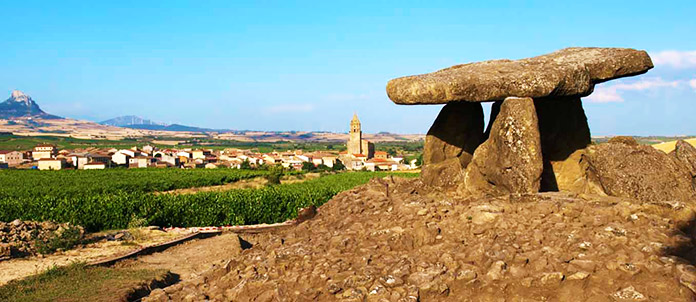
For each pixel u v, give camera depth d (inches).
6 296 495.5
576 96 546.9
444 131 637.3
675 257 354.6
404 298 357.4
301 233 555.8
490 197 515.5
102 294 501.4
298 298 384.8
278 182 2824.8
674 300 320.2
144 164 5329.7
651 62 560.7
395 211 534.3
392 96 599.8
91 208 1045.8
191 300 419.8
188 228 1012.5
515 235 412.8
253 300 400.2
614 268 350.3
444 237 439.5
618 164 540.1
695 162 553.0
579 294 344.5
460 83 550.3
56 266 616.1
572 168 583.2
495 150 544.7
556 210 445.7
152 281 565.9
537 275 355.9
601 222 415.5
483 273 373.1
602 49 583.2
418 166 4997.5
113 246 781.9
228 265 468.4
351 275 396.2
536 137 512.1
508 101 528.1
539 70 529.3
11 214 1087.6
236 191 1344.7
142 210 1082.7
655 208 428.8
